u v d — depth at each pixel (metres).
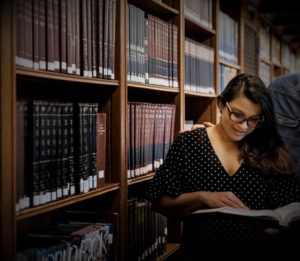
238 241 1.56
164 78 2.30
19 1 1.31
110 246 1.84
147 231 2.16
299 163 2.00
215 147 1.66
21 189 1.33
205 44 3.05
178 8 2.44
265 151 1.62
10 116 1.23
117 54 1.88
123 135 1.91
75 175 1.60
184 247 1.63
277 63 5.46
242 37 3.57
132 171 2.01
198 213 1.48
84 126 1.63
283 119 2.06
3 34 1.21
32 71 1.34
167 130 2.32
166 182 1.68
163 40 2.29
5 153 1.22
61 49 1.52
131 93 2.47
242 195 1.62
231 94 1.58
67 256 1.54
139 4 2.23
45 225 1.84
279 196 1.63
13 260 1.24
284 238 1.45
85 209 1.96
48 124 1.43
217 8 3.03
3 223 1.22
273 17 4.90
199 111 3.09
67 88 1.95
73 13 1.58
